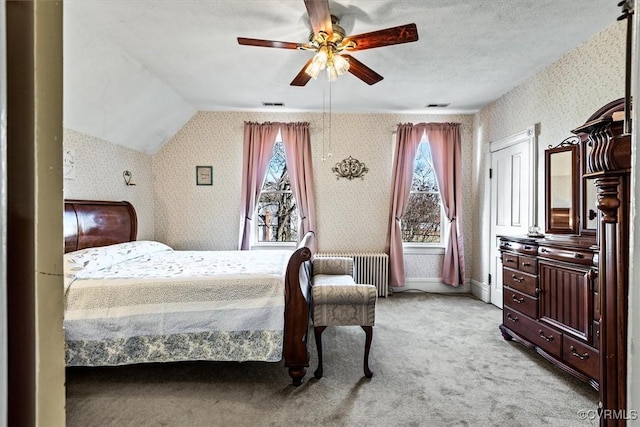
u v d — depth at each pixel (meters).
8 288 0.34
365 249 4.41
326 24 1.88
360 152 4.39
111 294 2.01
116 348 1.99
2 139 0.30
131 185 3.79
